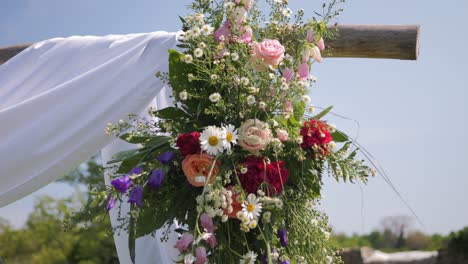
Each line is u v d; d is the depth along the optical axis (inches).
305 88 77.9
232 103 76.7
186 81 79.0
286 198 75.9
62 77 101.1
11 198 93.4
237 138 72.4
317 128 77.7
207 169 72.1
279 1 82.4
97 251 366.0
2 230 374.6
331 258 82.1
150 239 103.3
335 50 105.7
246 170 72.3
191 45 80.3
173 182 76.0
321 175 80.8
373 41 104.0
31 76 102.2
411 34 103.0
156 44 97.6
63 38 105.5
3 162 92.5
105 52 100.4
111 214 102.1
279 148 74.3
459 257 296.7
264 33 82.1
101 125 93.4
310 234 78.6
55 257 369.7
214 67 78.3
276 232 74.7
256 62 74.9
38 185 94.0
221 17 81.2
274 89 76.8
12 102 101.1
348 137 81.9
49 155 93.4
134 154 76.9
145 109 103.4
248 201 70.6
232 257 72.6
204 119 78.5
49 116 94.6
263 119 76.6
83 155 94.0
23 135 93.8
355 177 77.9
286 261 73.6
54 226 373.7
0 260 367.6
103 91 95.0
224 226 74.1
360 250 319.6
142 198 75.2
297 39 81.3
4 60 125.0
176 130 78.2
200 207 69.0
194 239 67.0
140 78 95.1
